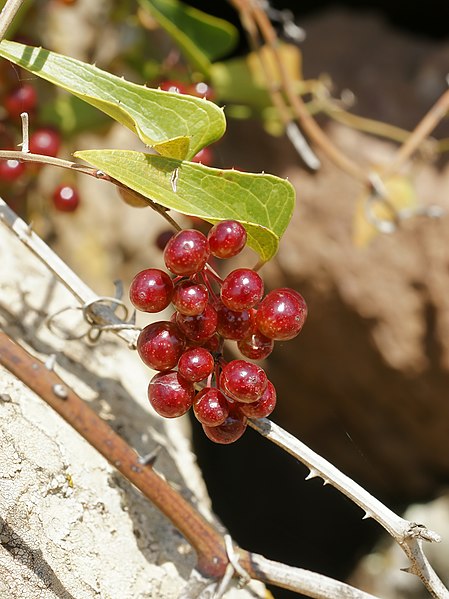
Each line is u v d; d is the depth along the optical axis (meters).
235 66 0.36
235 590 0.25
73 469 0.23
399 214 0.34
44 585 0.22
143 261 0.41
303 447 0.21
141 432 0.27
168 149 0.20
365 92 0.43
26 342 0.27
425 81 0.43
